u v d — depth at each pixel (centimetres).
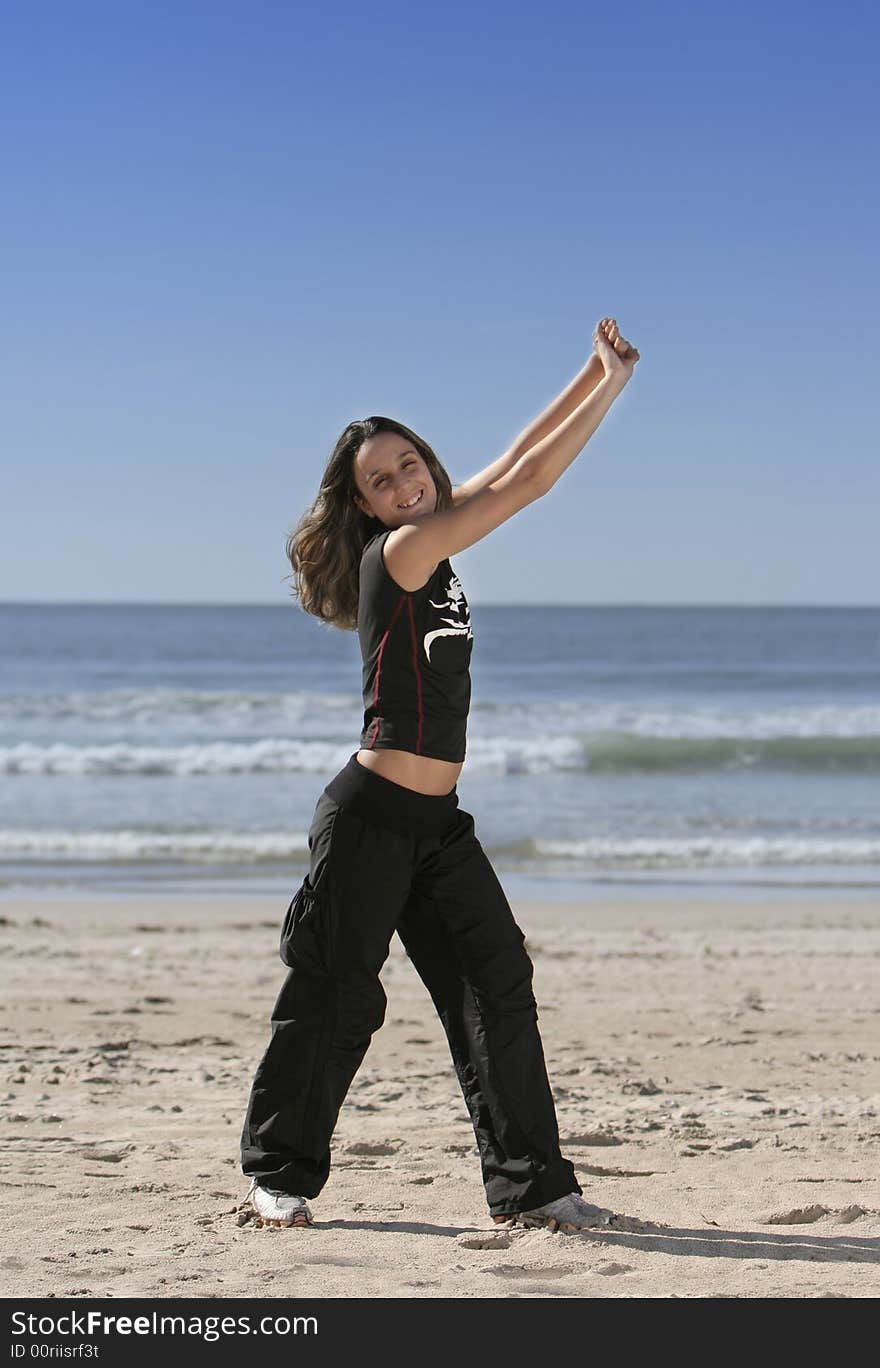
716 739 2461
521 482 347
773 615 11144
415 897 365
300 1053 366
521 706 3131
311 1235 357
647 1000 854
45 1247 346
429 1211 389
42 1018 777
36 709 3145
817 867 1556
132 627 7662
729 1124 530
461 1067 370
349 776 356
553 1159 366
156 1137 500
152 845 1617
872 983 921
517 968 365
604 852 1617
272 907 1260
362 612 355
